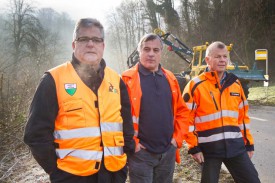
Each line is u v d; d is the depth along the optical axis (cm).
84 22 253
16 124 797
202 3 3300
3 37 2781
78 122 238
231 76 354
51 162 237
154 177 340
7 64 1000
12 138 770
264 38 2788
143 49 331
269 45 2742
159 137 324
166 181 341
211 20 3172
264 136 785
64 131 238
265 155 629
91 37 250
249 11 2889
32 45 3231
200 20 3275
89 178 244
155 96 327
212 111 346
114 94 260
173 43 1523
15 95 905
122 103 274
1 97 831
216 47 349
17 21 3334
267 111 1175
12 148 733
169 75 350
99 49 254
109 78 262
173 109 344
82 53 250
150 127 322
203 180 349
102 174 246
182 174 499
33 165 645
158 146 324
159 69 343
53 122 238
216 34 3105
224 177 485
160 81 335
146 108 323
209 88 349
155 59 330
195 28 3325
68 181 237
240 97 360
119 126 260
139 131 323
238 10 2972
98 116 246
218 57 347
